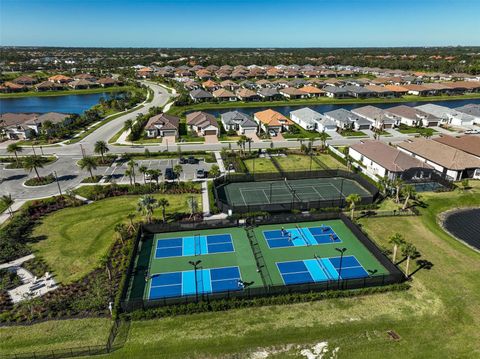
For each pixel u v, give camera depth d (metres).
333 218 56.12
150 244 49.50
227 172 74.81
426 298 38.69
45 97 177.50
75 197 63.12
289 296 37.91
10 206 59.69
